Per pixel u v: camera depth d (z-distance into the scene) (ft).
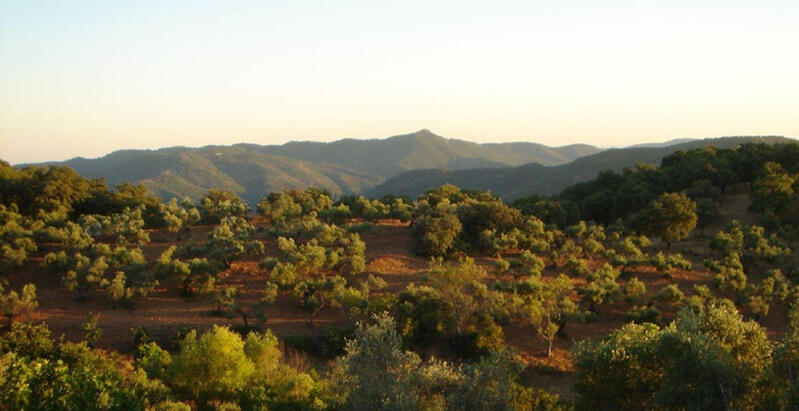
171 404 70.28
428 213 206.18
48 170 258.98
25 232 163.02
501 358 72.33
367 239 199.31
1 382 61.00
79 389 65.46
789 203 222.69
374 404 57.21
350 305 131.75
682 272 173.17
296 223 200.34
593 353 65.21
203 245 169.99
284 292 148.77
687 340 55.31
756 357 62.44
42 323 114.42
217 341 85.76
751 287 141.59
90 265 145.07
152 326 122.52
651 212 199.93
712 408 49.75
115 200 241.76
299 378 85.40
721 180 285.43
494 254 188.65
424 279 149.48
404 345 121.49
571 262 165.58
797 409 46.75
